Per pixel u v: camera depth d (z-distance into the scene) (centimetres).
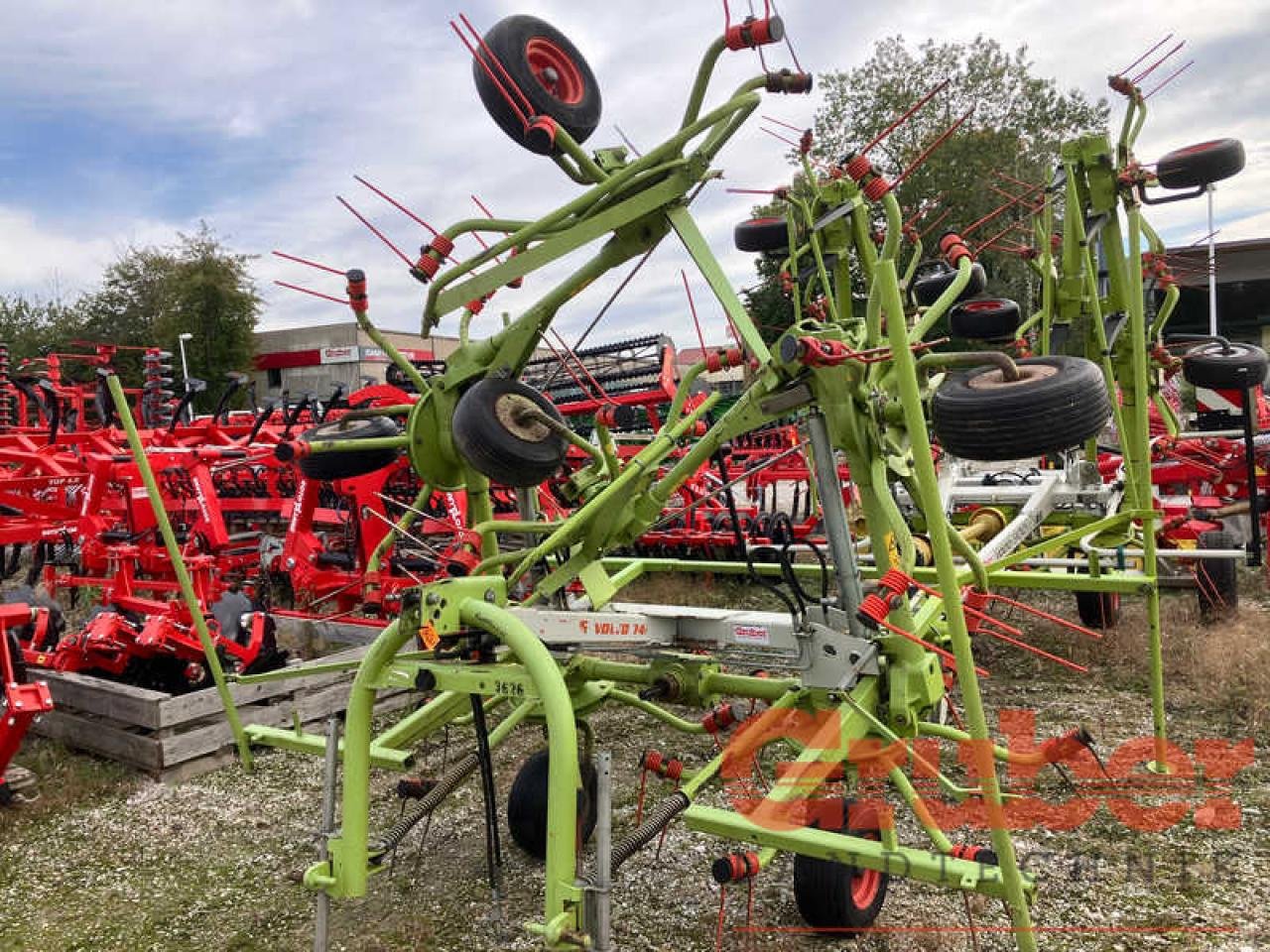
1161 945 337
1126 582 476
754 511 891
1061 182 569
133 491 750
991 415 299
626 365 1183
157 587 701
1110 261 548
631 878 400
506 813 462
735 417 348
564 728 271
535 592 382
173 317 4012
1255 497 524
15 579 1185
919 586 326
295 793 506
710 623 393
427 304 409
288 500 1002
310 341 4941
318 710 596
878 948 343
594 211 374
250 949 361
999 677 656
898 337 260
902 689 338
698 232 357
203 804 495
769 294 1585
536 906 381
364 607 761
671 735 576
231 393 806
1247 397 525
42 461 765
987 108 2922
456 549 491
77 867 432
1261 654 640
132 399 1331
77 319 4391
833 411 332
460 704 412
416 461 425
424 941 359
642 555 1026
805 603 364
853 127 2973
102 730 551
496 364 404
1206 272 1130
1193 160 484
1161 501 755
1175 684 622
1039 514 579
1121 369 549
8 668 471
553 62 386
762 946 347
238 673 573
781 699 349
